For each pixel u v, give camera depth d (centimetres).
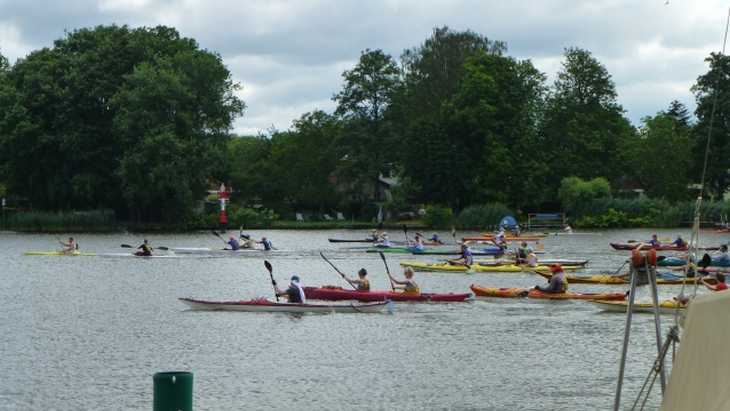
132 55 11425
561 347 3359
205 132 11444
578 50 13512
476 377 2911
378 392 2719
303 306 4188
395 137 12769
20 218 11188
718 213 11400
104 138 11362
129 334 3638
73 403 2586
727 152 12312
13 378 2886
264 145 15262
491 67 12275
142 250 7388
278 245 8688
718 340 1466
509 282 5553
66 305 4466
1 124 11181
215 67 11381
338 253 7738
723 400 1428
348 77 13000
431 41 13962
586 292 4931
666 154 13175
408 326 3803
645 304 4169
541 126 13325
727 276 5159
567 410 2533
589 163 12850
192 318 4019
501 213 11406
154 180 10662
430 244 8431
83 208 11744
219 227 11712
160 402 1973
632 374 2928
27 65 11706
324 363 3102
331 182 13325
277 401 2616
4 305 4475
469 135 11994
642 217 11738
